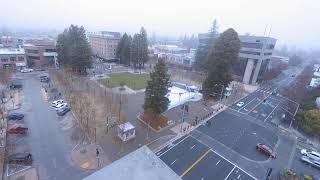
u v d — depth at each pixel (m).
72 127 41.25
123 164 15.87
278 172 33.19
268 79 105.56
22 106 49.88
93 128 40.69
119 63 114.75
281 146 41.59
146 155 17.09
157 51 151.50
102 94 60.69
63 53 81.31
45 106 51.09
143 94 65.06
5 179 26.47
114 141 37.00
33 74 80.12
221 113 55.94
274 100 72.31
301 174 33.03
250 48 91.50
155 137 39.81
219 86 59.34
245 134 45.00
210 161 34.28
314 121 46.03
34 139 36.22
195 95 67.19
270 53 99.56
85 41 79.00
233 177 31.03
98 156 31.44
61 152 33.00
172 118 49.00
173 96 64.81
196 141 40.00
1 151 31.67
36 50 88.81
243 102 66.88
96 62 115.12
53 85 67.06
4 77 64.69
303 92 74.00
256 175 32.00
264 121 53.06
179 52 151.38
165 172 15.55
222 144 39.97
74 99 53.53
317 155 36.50
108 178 14.48
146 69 105.94
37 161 30.42
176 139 39.94
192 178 29.95
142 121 45.56
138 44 99.06
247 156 36.81
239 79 98.25
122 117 46.31
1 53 81.56
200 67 97.88
